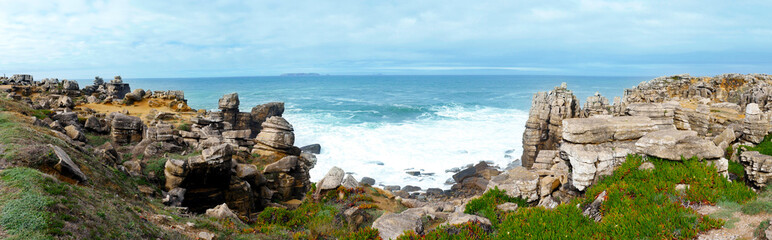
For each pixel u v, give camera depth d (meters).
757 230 10.45
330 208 22.80
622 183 15.32
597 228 13.12
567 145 17.97
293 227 20.00
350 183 28.11
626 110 25.25
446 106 116.62
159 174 23.02
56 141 18.41
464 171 46.69
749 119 24.38
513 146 59.94
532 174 21.36
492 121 82.56
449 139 64.31
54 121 28.00
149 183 21.16
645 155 16.72
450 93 183.50
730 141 24.55
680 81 56.81
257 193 27.05
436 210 21.56
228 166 23.53
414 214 17.83
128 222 12.64
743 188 13.77
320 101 135.38
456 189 42.28
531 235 13.54
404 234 15.13
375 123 80.19
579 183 16.73
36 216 10.02
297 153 32.97
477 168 48.62
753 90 41.78
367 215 21.95
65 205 11.34
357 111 102.00
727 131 24.78
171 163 22.23
